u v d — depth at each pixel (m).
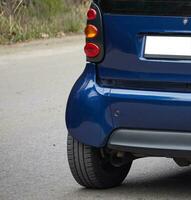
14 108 13.95
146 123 7.81
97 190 8.59
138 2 7.83
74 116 8.12
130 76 7.93
